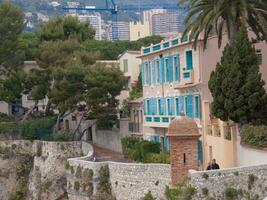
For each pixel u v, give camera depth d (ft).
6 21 379.76
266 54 258.98
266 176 170.71
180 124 176.35
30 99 431.43
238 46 210.18
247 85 205.26
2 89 382.83
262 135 188.34
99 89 337.72
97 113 347.56
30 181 341.21
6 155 356.38
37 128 368.27
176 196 172.76
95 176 229.66
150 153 264.31
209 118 249.14
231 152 209.46
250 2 227.61
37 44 415.03
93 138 381.60
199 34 244.63
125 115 368.48
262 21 218.18
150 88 325.21
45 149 342.64
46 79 376.27
